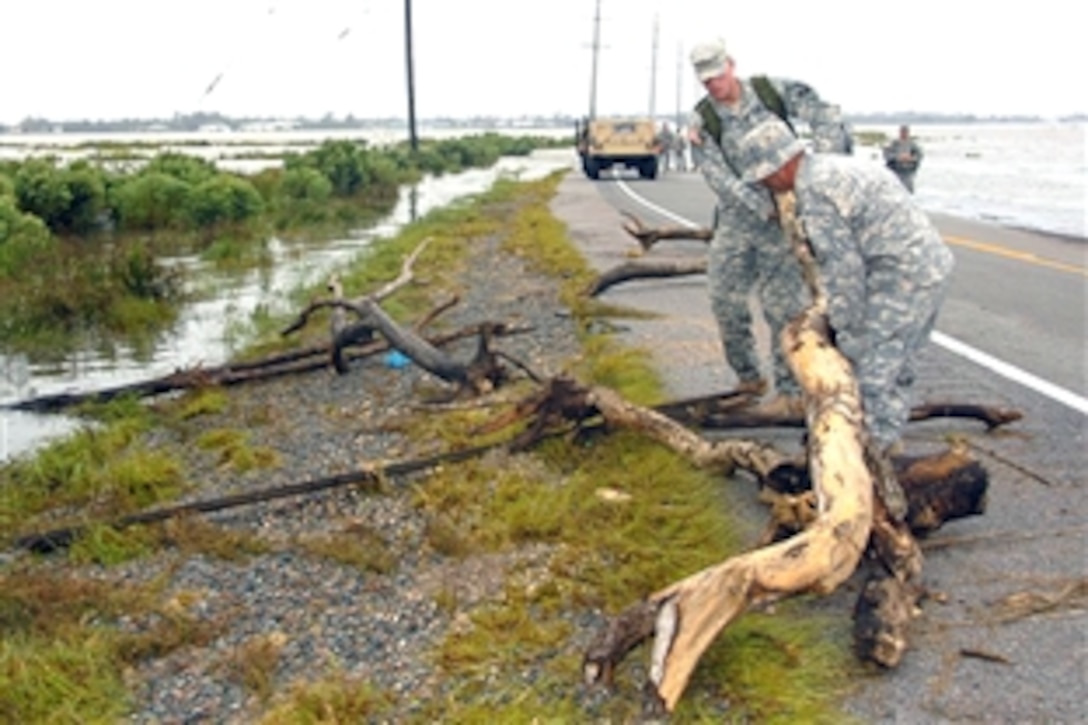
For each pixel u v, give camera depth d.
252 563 5.26
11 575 5.29
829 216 4.55
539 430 6.21
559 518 5.25
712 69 5.98
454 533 5.20
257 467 6.70
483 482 5.88
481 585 4.76
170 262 18.33
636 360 7.97
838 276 4.54
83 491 6.50
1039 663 3.80
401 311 11.53
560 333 9.74
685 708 3.62
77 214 22.53
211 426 7.82
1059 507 5.15
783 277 6.16
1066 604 4.21
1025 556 4.62
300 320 10.28
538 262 14.66
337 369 8.97
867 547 4.15
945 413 6.32
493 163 59.50
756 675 3.74
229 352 10.95
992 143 106.06
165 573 5.17
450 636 4.30
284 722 3.76
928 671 3.79
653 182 34.75
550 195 28.98
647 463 5.77
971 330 9.32
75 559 5.49
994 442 6.13
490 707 3.77
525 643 4.16
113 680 4.19
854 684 3.73
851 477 3.92
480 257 16.14
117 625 4.71
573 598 4.48
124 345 11.48
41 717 3.96
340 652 4.31
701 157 6.22
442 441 6.77
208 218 23.94
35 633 4.59
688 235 13.38
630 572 4.62
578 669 3.92
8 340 11.74
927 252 4.64
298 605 4.77
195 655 4.40
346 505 5.86
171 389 8.96
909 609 4.00
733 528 4.99
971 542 4.78
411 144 50.47
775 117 6.04
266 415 7.89
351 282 14.15
